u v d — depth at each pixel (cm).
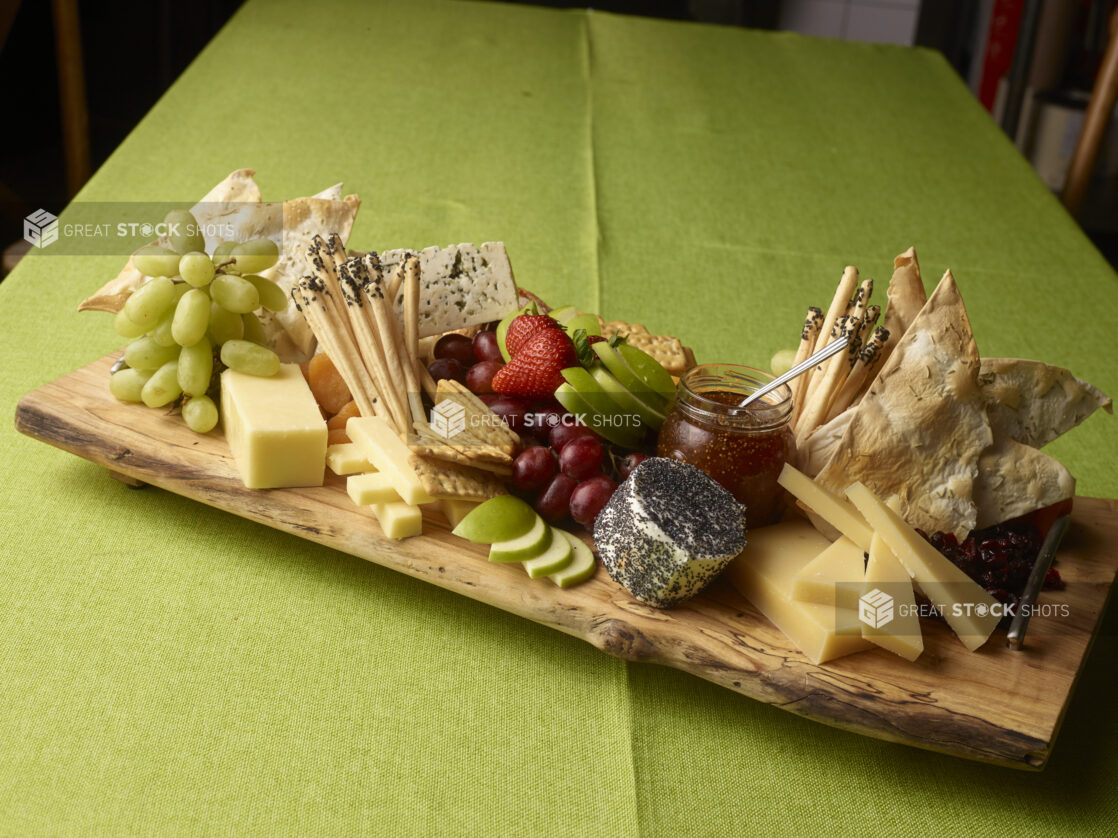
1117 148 339
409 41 247
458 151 198
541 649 93
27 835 70
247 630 90
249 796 75
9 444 110
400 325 109
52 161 309
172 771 76
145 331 105
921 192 208
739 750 85
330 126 200
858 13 448
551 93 230
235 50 229
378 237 163
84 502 103
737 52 271
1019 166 225
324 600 95
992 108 395
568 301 154
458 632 93
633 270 166
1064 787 85
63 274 144
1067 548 104
